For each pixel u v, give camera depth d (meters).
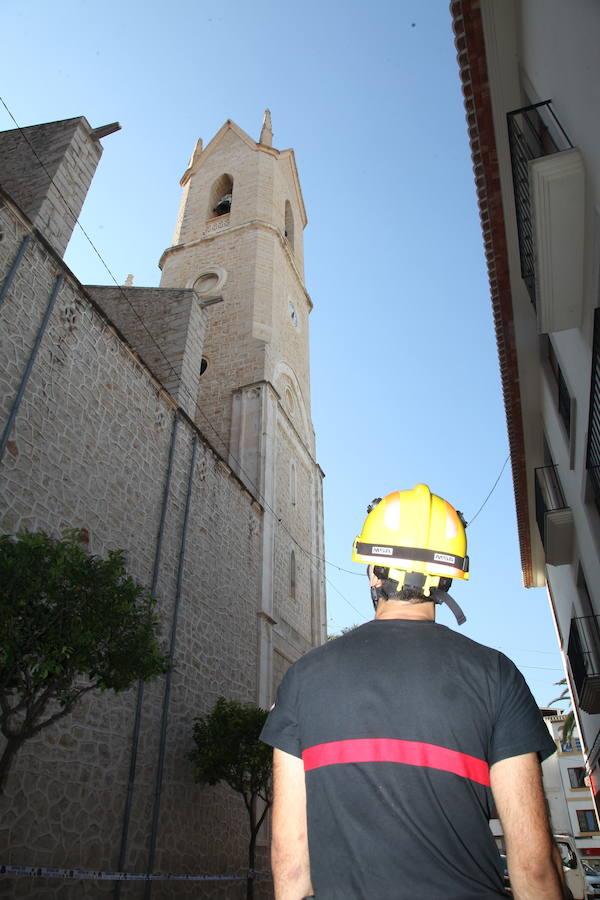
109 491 11.03
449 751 1.55
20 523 8.79
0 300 9.26
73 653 5.84
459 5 8.86
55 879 7.95
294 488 21.77
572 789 37.38
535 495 15.91
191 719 11.98
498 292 12.19
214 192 30.45
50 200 11.20
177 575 12.68
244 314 23.62
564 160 7.00
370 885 1.39
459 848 1.44
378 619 1.98
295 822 1.64
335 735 1.62
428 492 2.26
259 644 15.80
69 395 10.45
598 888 18.17
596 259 7.34
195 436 14.88
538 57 8.47
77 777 8.71
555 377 12.87
